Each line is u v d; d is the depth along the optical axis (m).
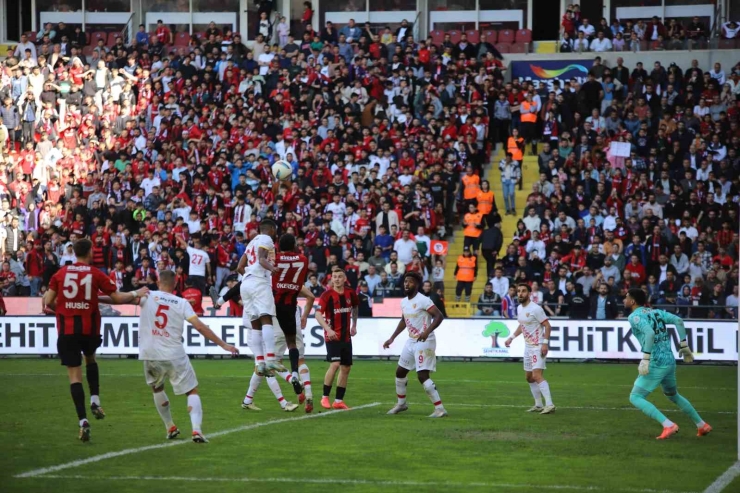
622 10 69.38
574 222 50.09
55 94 63.34
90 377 20.53
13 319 46.03
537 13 71.00
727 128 55.56
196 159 57.56
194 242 48.78
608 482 16.55
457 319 44.34
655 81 59.91
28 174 59.34
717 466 18.12
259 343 25.69
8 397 29.08
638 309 21.73
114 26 75.50
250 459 18.48
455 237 54.50
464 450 19.67
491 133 59.59
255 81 62.72
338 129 58.38
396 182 53.03
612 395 30.44
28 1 75.44
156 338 19.78
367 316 45.47
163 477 16.73
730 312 44.41
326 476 16.91
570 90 59.31
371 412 25.84
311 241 49.41
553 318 43.91
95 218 53.19
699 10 68.12
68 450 19.41
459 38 70.62
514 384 33.94
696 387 33.34
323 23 73.19
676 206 50.94
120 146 60.31
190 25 75.06
